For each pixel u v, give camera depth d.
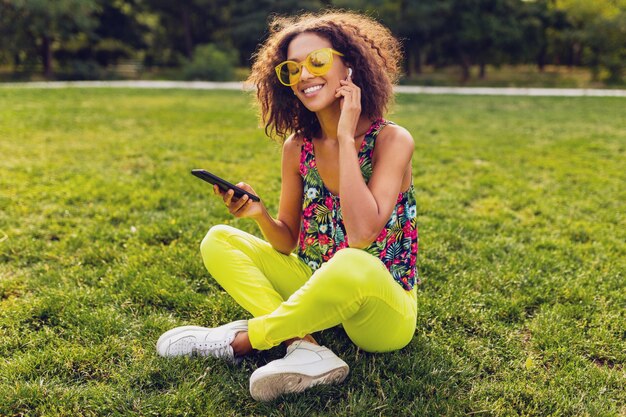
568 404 2.01
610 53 27.06
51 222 4.00
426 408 1.97
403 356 2.28
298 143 2.26
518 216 4.48
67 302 2.69
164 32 37.78
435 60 36.59
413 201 2.16
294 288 2.30
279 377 1.92
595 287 3.06
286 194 2.34
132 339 2.40
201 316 2.64
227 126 9.57
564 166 6.58
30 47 27.64
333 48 1.98
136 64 36.88
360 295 1.81
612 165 6.70
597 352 2.39
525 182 5.66
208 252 2.18
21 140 7.45
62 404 1.96
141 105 13.04
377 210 1.86
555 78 30.14
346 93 1.92
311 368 1.96
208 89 19.61
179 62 35.12
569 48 37.75
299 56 1.97
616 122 11.55
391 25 26.58
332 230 2.17
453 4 27.03
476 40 27.47
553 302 2.88
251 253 2.25
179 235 3.69
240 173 5.78
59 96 14.42
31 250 3.44
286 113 2.21
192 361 2.17
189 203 4.52
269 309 2.08
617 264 3.42
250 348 2.15
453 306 2.74
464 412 1.97
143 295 2.79
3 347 2.32
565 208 4.71
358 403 1.98
